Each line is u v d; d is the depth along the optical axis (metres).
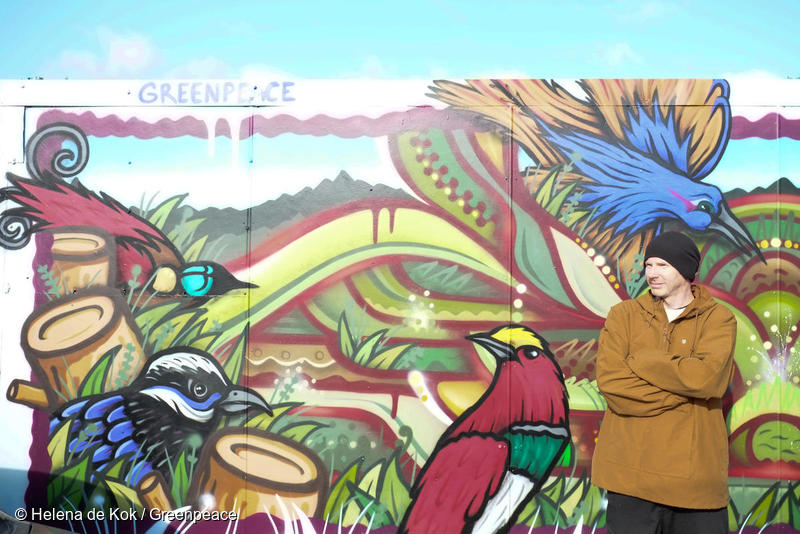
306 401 3.54
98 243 3.61
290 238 3.56
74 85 3.62
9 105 3.62
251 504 3.54
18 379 3.60
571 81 3.54
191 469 3.55
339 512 3.51
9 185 3.63
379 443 3.52
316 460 3.53
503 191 3.54
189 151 3.59
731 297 3.50
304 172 3.57
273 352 3.55
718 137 3.51
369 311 3.54
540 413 3.49
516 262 3.53
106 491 3.57
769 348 3.48
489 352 3.52
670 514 2.72
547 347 3.51
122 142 3.61
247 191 3.58
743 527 3.46
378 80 3.57
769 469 3.46
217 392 3.56
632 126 3.53
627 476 2.71
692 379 2.60
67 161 3.61
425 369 3.53
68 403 3.59
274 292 3.56
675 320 2.80
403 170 3.56
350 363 3.54
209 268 3.58
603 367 2.84
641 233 3.52
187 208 3.59
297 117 3.58
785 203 3.51
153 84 3.60
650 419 2.70
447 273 3.53
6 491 3.59
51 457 3.58
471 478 3.49
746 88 3.51
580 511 3.46
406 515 3.49
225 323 3.57
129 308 3.59
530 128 3.54
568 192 3.53
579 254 3.53
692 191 3.51
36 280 3.62
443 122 3.56
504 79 3.55
